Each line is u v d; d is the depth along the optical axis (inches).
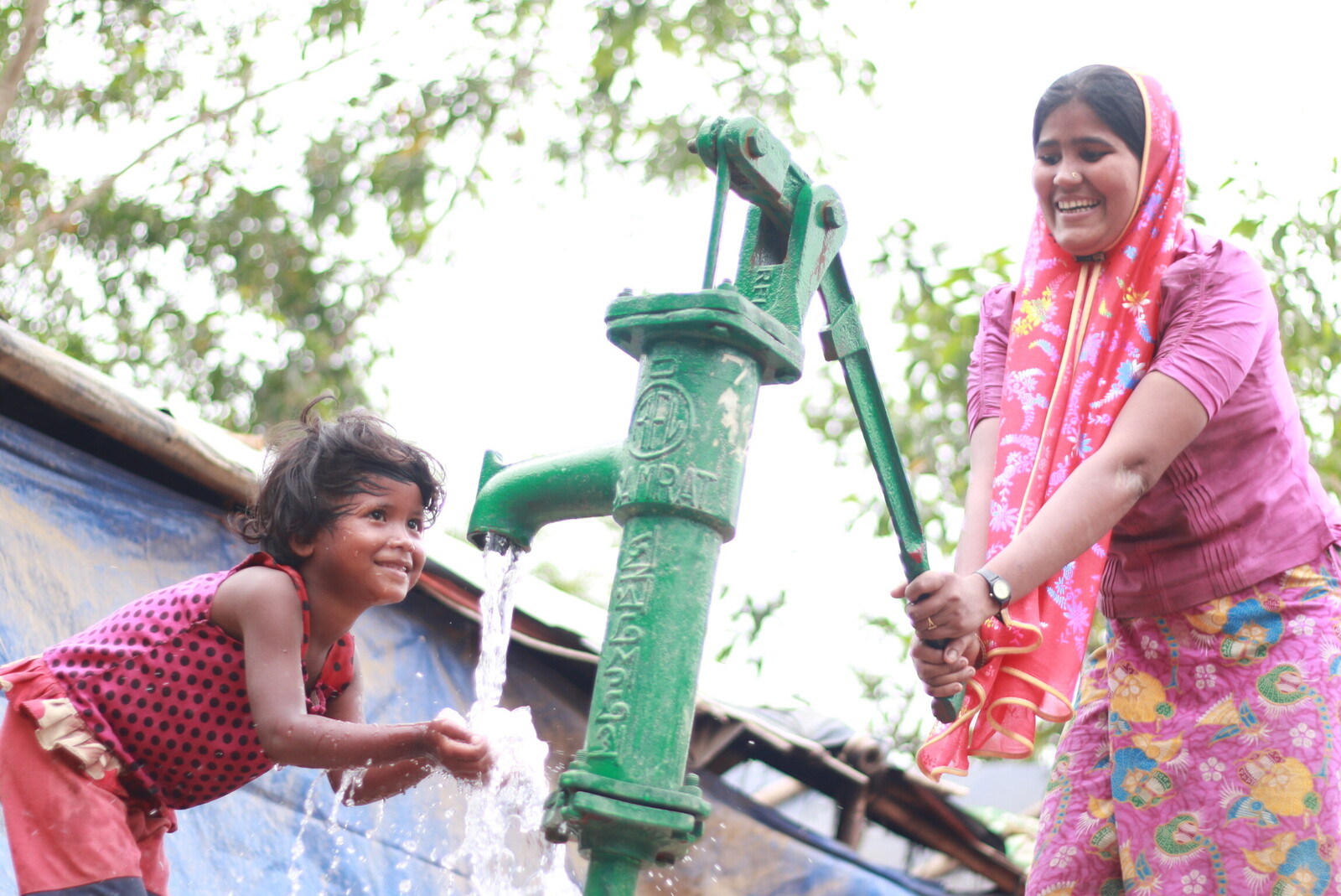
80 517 165.8
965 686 96.4
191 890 148.7
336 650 97.3
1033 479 99.8
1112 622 100.0
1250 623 93.0
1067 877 98.1
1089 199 100.3
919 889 257.9
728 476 71.6
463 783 84.0
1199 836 91.1
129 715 88.6
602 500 77.2
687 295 72.0
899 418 399.5
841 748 266.2
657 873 232.4
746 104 418.3
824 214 79.8
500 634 82.7
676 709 68.9
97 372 171.2
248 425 418.9
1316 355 332.2
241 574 89.6
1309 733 89.3
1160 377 93.5
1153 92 101.3
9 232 413.7
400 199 425.1
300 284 427.5
